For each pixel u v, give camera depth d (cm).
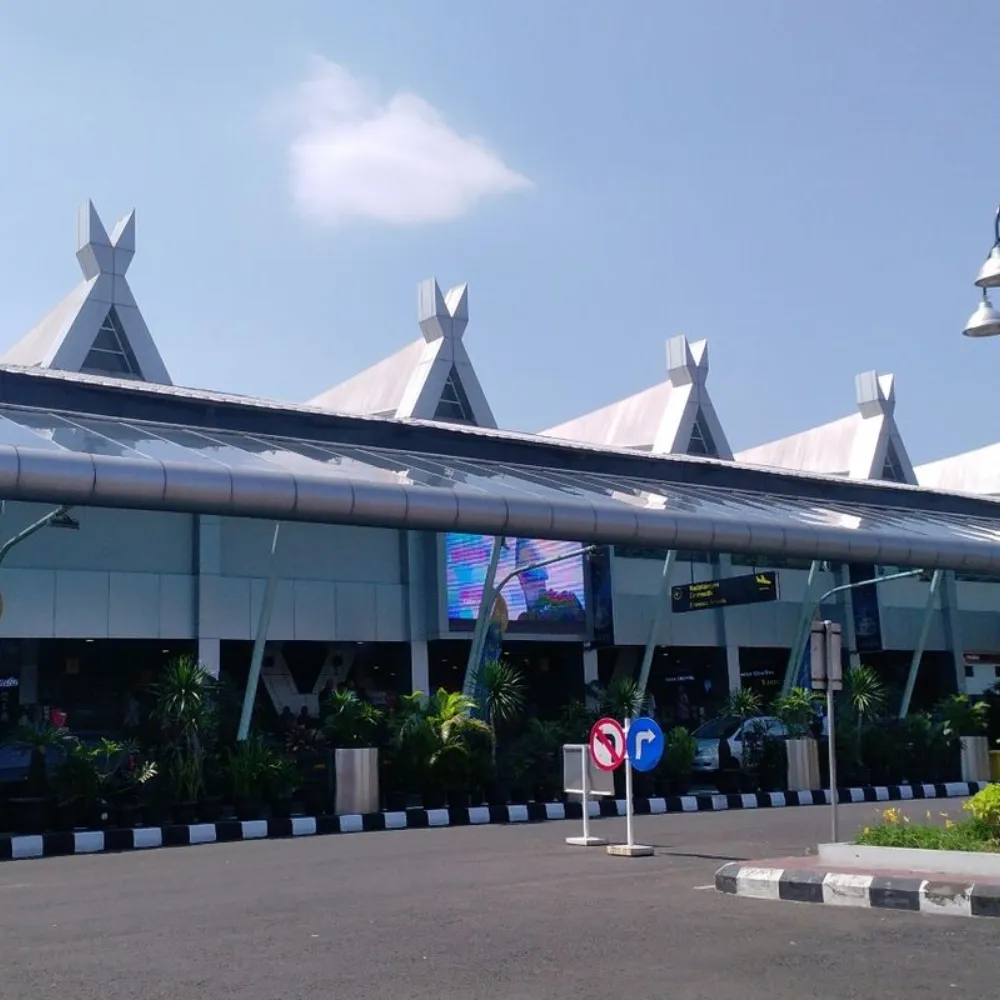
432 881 1181
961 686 3744
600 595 2988
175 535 2572
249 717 2188
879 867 1099
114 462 1908
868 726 2661
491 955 791
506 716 2344
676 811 2186
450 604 2838
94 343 3656
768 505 3002
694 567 3338
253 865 1371
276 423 2733
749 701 2717
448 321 4178
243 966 765
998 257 1379
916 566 2961
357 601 2784
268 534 2692
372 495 2161
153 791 1858
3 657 2662
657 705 3366
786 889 1042
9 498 1850
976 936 854
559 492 2538
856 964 756
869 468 4938
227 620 2592
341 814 1953
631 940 842
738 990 682
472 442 3002
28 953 821
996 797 1127
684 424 4656
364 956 793
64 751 1861
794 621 3478
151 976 739
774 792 2369
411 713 2159
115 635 2456
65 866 1423
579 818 2053
